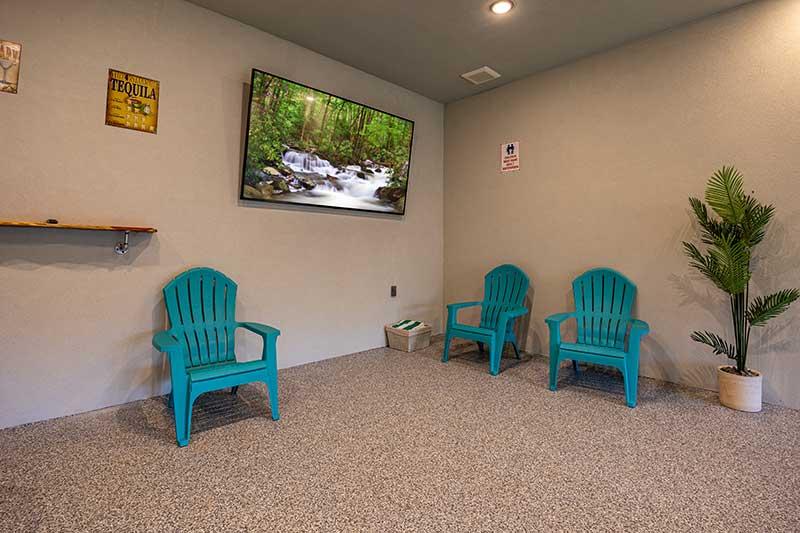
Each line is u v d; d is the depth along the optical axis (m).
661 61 2.93
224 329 2.61
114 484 1.64
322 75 3.32
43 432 2.07
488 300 3.80
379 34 2.99
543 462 1.83
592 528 1.39
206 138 2.74
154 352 2.55
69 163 2.23
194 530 1.38
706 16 2.71
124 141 2.41
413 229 4.19
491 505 1.52
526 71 3.61
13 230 2.08
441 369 3.24
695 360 2.81
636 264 3.07
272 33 3.00
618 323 2.99
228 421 2.24
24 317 2.13
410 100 4.06
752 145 2.57
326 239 3.45
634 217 3.08
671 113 2.89
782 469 1.77
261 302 3.05
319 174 3.29
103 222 2.34
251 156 2.87
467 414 2.37
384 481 1.67
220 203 2.82
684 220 2.85
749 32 2.56
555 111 3.52
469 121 4.22
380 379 2.98
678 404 2.52
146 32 2.47
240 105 2.88
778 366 2.50
